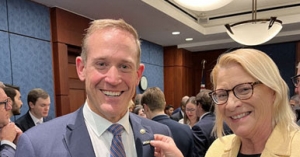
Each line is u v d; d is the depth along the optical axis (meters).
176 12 4.46
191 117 2.81
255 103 0.84
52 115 3.58
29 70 3.28
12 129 1.43
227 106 0.87
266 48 6.52
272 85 0.83
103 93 0.84
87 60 0.85
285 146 0.83
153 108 2.07
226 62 0.89
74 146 0.84
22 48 3.20
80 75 0.91
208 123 2.01
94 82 0.83
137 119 1.07
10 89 2.04
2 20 2.97
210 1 2.46
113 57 0.82
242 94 0.85
